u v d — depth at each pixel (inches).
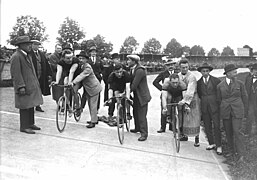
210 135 248.2
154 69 1280.8
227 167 213.9
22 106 246.8
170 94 246.4
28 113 256.4
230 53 1595.7
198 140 256.1
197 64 1537.9
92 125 285.1
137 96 256.4
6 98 406.3
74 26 1400.1
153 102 480.1
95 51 324.5
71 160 200.7
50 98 443.8
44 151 213.6
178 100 245.6
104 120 309.9
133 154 222.4
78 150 221.1
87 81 277.4
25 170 179.2
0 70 533.6
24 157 199.6
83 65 273.0
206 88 241.8
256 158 216.8
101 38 1610.5
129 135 273.1
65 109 264.2
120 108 245.3
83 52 275.1
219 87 232.7
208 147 249.1
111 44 1737.2
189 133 243.4
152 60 1510.8
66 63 271.0
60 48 338.6
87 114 346.9
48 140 238.7
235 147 229.1
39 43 306.3
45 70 320.5
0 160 191.6
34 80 251.8
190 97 232.4
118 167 195.0
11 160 192.9
